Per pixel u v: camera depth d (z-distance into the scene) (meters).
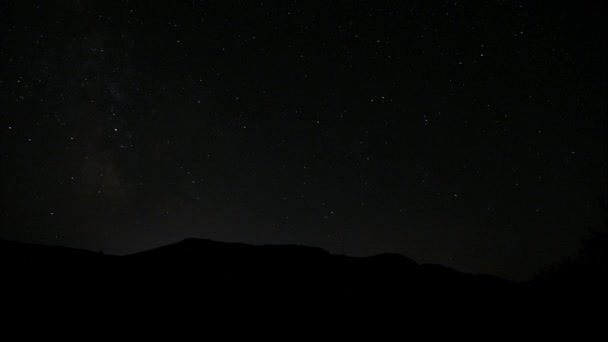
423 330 4.59
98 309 4.27
